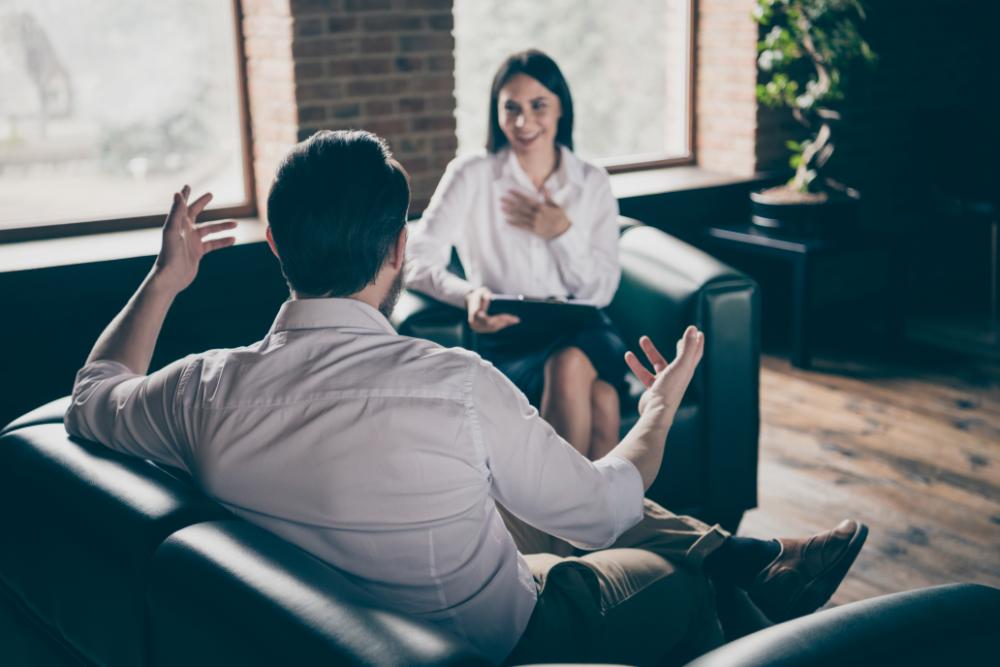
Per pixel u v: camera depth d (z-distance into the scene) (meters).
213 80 3.82
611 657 1.51
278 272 3.55
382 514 1.32
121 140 3.71
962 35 5.28
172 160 3.80
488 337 2.83
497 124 3.02
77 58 3.59
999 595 1.28
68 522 1.51
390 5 3.75
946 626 1.21
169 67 3.74
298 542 1.38
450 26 3.89
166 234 1.75
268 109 3.76
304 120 3.65
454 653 1.11
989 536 2.99
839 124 4.98
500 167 3.02
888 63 5.06
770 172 4.80
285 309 1.39
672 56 5.04
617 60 5.03
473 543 1.37
